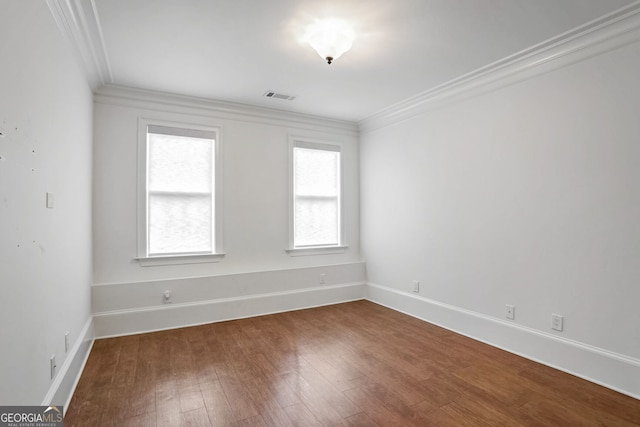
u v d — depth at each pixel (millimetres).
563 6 2164
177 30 2445
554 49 2686
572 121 2619
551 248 2754
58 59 2062
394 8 2191
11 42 1413
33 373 1631
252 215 4234
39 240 1734
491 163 3219
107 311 3414
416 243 4066
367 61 2965
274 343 3236
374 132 4742
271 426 1967
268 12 2234
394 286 4422
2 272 1328
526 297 2930
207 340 3318
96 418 2035
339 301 4727
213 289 3924
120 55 2824
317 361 2838
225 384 2449
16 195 1460
